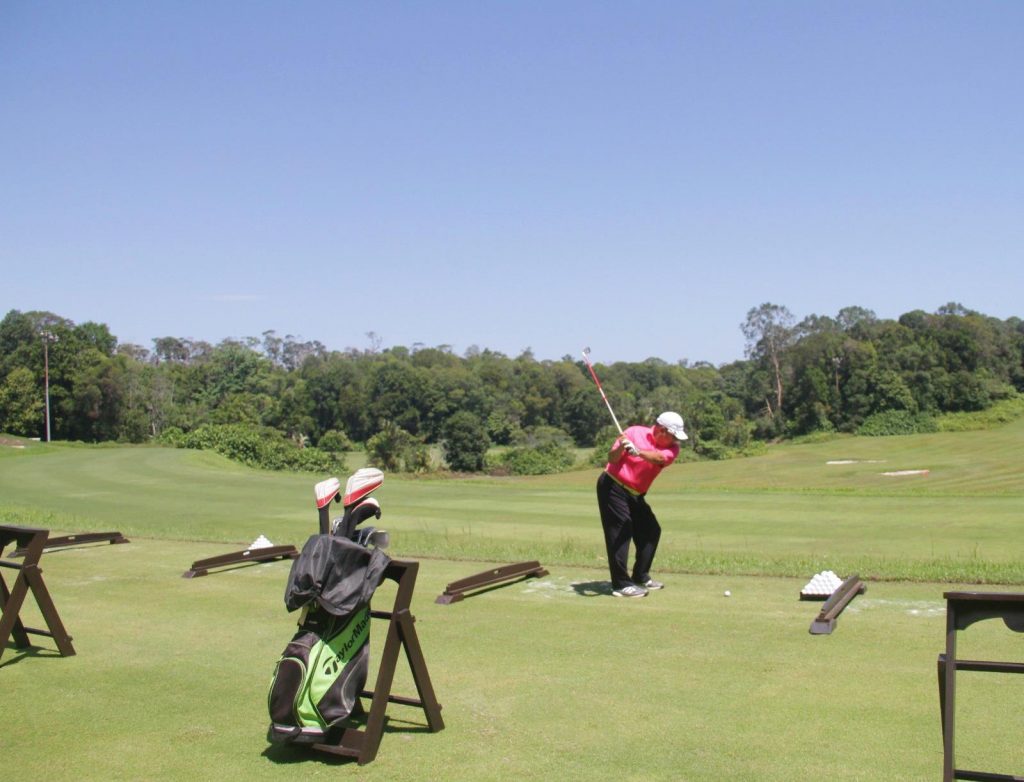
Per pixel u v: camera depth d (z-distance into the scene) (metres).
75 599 8.38
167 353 148.12
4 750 4.57
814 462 52.53
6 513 18.48
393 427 61.34
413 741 4.54
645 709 4.89
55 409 86.62
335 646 4.34
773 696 5.01
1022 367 91.81
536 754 4.31
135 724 4.91
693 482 40.84
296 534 15.26
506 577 8.67
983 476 36.50
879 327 99.50
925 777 3.88
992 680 5.13
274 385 115.56
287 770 4.22
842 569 8.97
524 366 115.19
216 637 6.81
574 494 23.92
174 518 18.91
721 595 7.81
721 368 136.88
